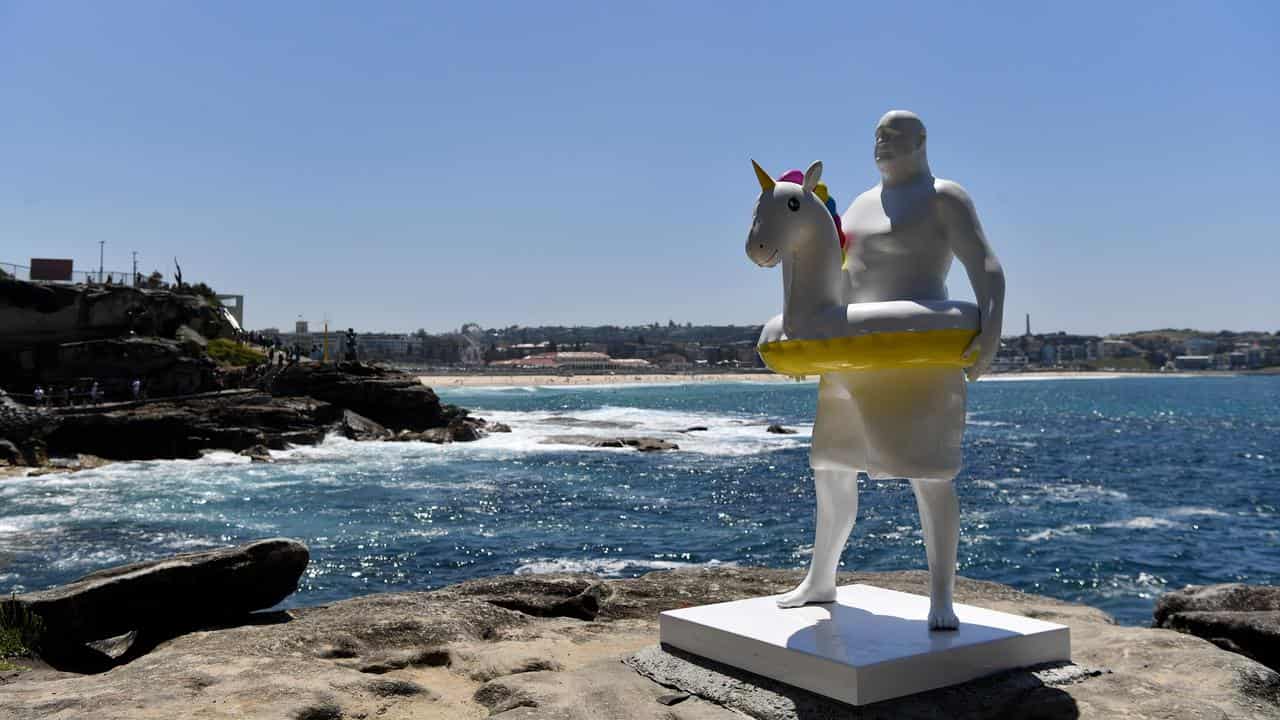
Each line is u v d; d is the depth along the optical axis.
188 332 50.69
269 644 6.70
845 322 5.52
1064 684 5.61
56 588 8.30
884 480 31.19
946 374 5.71
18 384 40.81
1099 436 54.75
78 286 44.47
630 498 28.16
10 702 5.32
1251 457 41.94
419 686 5.84
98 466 33.56
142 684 5.62
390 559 19.12
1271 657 6.72
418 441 44.62
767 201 5.71
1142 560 19.47
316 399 45.34
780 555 19.94
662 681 5.89
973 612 6.30
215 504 25.88
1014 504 27.23
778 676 5.50
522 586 8.64
